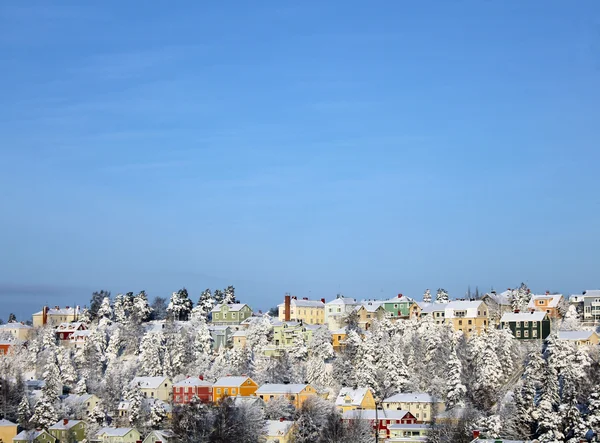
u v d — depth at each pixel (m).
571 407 168.75
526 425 179.25
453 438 182.50
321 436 195.12
